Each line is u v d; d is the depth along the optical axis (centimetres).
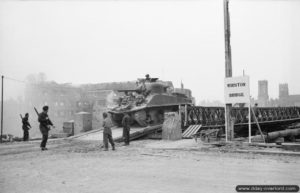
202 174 922
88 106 7844
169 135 1933
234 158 1212
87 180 877
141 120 2322
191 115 2347
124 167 1060
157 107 2427
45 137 1622
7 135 2470
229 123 1703
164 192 738
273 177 869
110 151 1523
